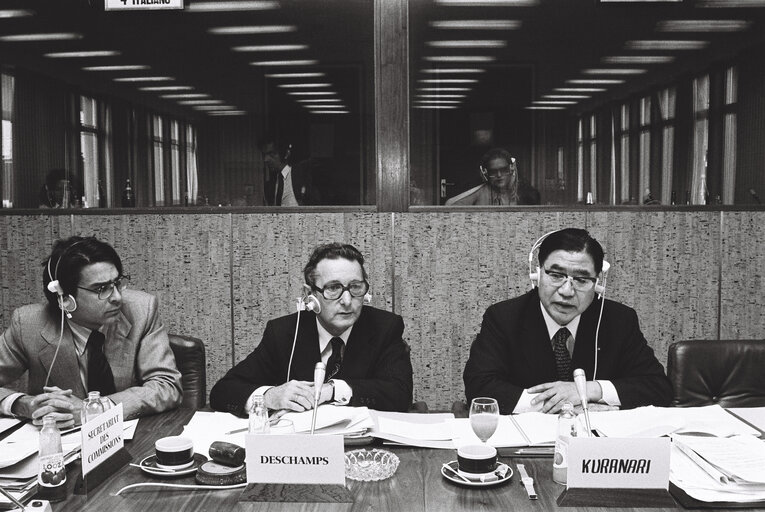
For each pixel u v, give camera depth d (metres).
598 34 4.25
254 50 4.73
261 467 1.26
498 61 4.41
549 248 1.95
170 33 4.67
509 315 2.08
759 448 1.41
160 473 1.36
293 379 2.00
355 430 1.55
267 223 2.97
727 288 2.97
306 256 2.97
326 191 3.33
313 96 4.46
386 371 1.97
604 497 1.21
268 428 1.48
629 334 2.05
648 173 4.21
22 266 3.02
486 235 2.94
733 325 2.97
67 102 4.14
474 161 3.13
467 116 4.41
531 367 2.03
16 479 1.32
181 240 3.00
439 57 3.46
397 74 2.98
